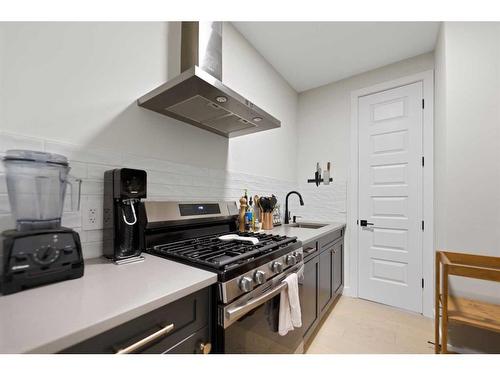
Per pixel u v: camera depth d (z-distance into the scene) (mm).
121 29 1205
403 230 2350
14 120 862
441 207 1832
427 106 2258
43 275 713
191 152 1568
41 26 940
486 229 1552
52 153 942
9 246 672
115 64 1172
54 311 559
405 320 2090
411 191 2324
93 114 1082
